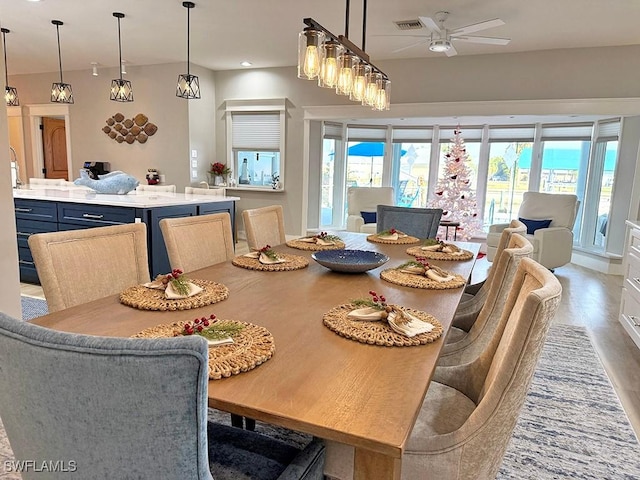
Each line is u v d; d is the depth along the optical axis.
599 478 1.82
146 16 4.56
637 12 4.06
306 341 1.24
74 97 7.55
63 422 0.69
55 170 8.45
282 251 2.59
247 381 1.00
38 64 6.98
